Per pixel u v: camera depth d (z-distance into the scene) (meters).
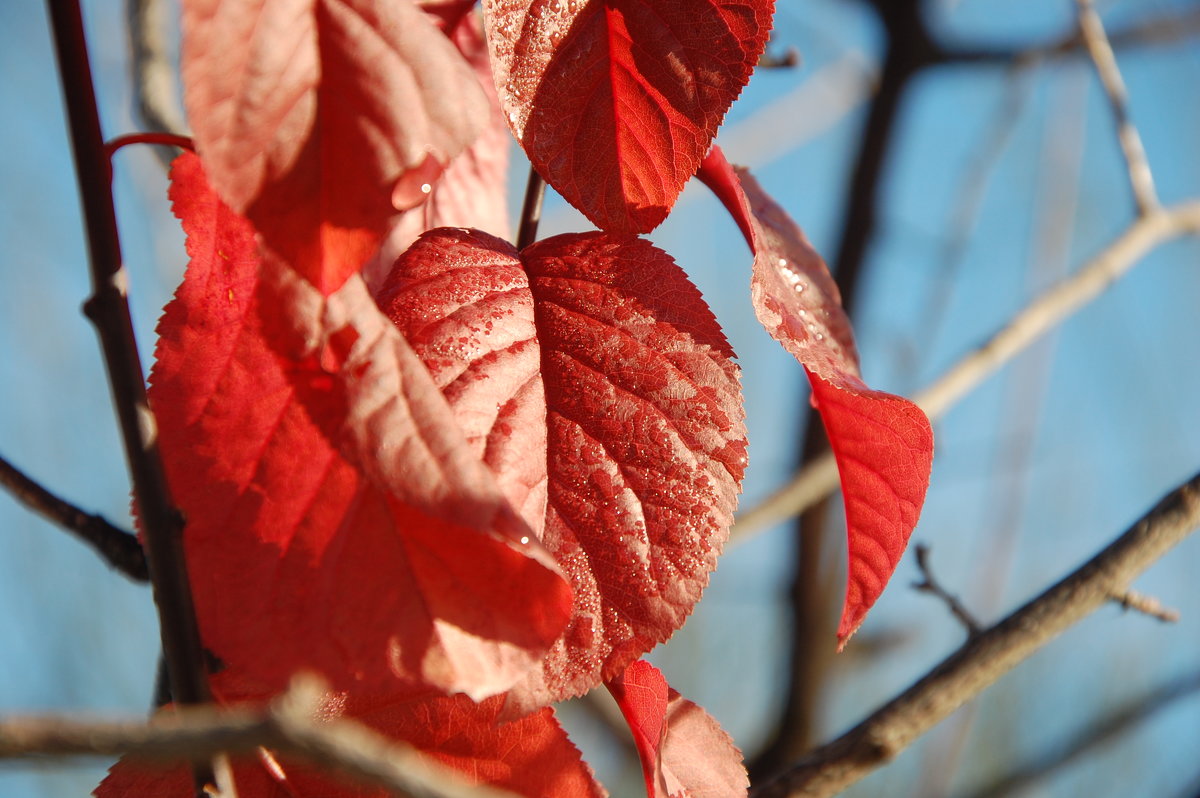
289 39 0.47
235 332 0.49
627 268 0.51
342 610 0.48
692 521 0.49
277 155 0.46
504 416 0.49
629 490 0.49
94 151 0.48
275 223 0.46
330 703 0.50
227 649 0.48
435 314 0.50
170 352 0.49
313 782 0.50
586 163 0.50
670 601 0.49
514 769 0.51
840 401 0.53
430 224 0.53
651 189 0.50
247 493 0.49
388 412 0.48
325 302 0.48
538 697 0.48
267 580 0.48
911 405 0.52
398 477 0.47
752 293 0.51
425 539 0.48
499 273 0.51
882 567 0.52
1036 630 0.60
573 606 0.49
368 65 0.47
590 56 0.50
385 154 0.47
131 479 0.49
